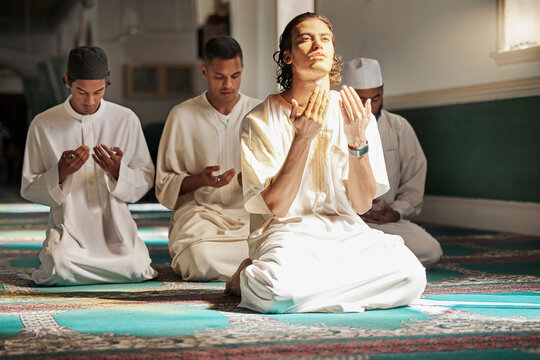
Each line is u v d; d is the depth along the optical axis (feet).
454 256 17.97
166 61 57.82
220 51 14.82
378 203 16.57
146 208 37.58
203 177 14.71
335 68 11.45
